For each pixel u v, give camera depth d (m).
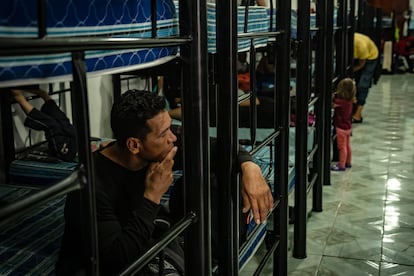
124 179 1.79
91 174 1.05
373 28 11.14
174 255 1.93
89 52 1.16
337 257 3.40
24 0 0.93
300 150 3.28
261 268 2.51
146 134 1.71
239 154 2.08
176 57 1.60
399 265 3.27
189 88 1.54
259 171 2.03
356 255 3.42
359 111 7.56
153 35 1.35
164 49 1.52
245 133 4.65
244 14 2.21
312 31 3.81
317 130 4.01
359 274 3.17
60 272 1.70
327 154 4.76
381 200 4.43
